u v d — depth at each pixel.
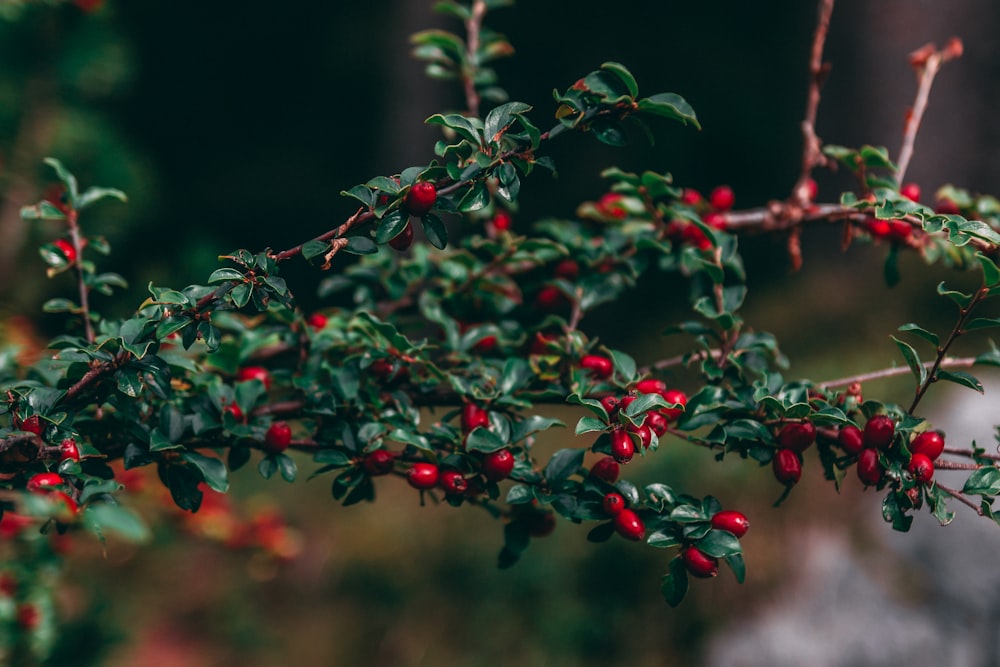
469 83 0.82
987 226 0.65
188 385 0.69
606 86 0.64
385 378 0.71
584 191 3.62
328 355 0.73
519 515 0.70
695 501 0.66
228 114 4.03
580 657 1.60
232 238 3.79
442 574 1.83
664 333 0.71
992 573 1.35
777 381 0.68
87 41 1.17
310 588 1.86
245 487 1.98
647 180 0.73
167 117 3.93
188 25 3.94
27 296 1.11
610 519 0.65
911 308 2.25
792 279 2.59
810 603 1.49
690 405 0.67
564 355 0.71
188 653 1.66
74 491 0.63
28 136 1.14
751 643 1.49
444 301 0.78
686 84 3.67
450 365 0.74
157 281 1.14
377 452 0.68
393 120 3.18
